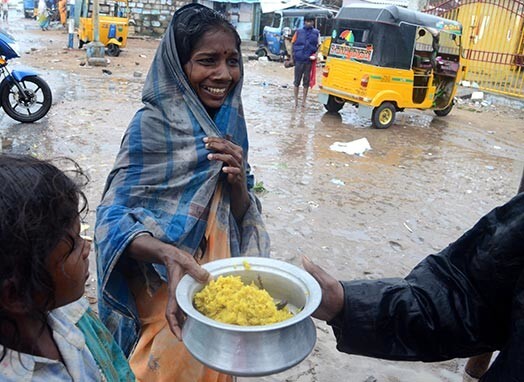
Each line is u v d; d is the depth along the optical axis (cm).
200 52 188
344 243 498
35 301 103
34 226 96
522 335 124
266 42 2267
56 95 1068
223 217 196
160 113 191
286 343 129
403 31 1019
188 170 189
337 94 1112
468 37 1683
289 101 1295
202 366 194
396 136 1015
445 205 637
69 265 107
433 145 966
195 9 193
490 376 132
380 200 631
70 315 127
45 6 2811
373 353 157
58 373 112
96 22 1576
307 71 1183
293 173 704
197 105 191
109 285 184
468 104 1509
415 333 152
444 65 1197
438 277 155
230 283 151
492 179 772
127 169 190
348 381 308
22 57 1588
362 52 1052
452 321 148
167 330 189
